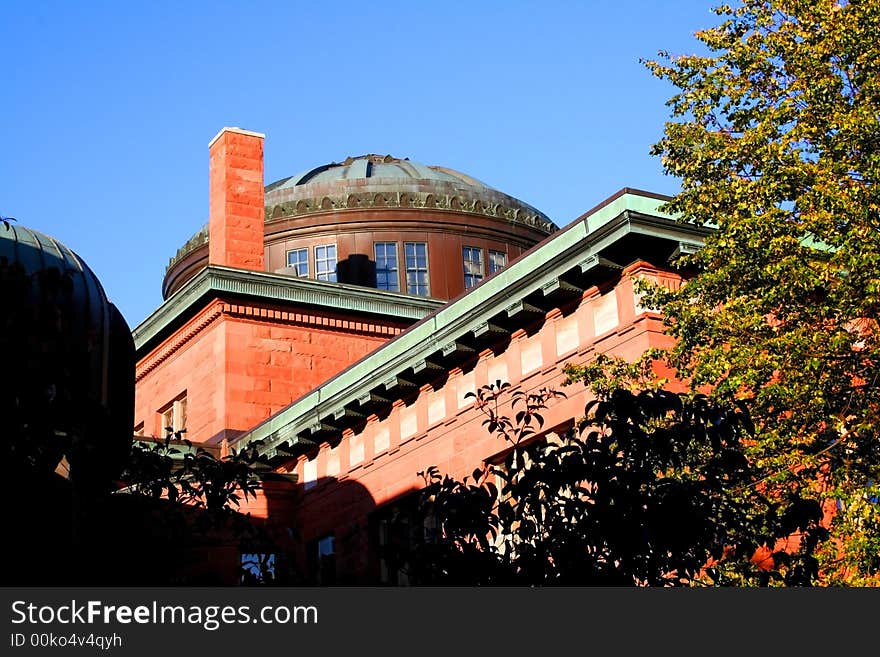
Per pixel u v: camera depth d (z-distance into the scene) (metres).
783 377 18.48
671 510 12.88
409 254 44.91
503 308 26.45
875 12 18.80
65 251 22.34
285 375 38.09
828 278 18.20
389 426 30.88
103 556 15.50
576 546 13.16
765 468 18.00
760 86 20.61
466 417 28.03
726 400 17.33
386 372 29.84
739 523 14.92
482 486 13.38
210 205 40.59
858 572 17.25
